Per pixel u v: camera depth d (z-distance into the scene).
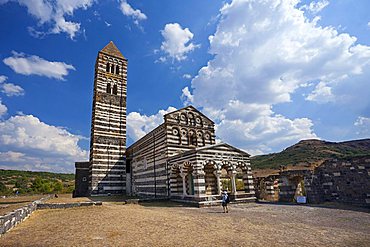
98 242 9.36
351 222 13.39
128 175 41.28
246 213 17.20
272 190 28.38
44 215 17.02
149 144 34.75
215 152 24.72
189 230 11.49
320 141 78.00
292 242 9.28
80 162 44.03
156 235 10.48
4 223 11.02
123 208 20.81
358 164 20.38
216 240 9.59
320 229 11.62
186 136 31.61
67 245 8.97
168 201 26.78
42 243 9.27
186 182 28.09
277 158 68.38
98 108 40.59
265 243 9.14
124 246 8.80
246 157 26.95
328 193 22.28
